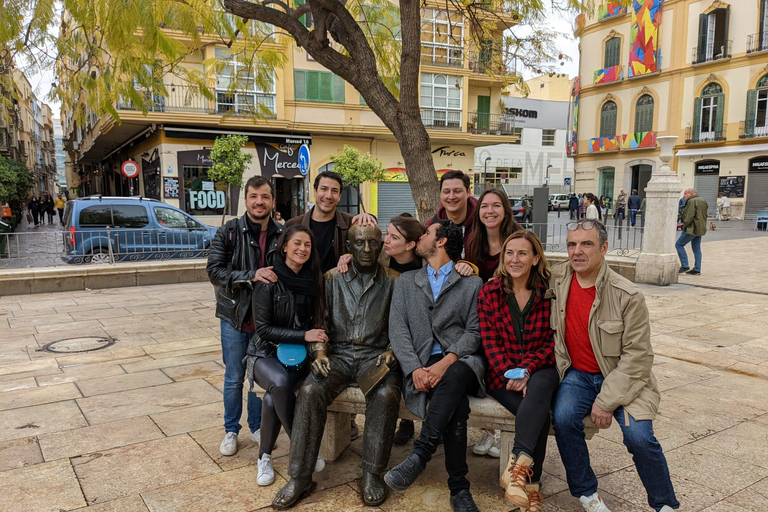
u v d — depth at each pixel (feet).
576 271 8.96
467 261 11.39
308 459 9.27
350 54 16.69
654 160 107.45
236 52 24.22
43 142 230.07
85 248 33.73
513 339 9.48
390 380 9.54
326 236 11.97
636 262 32.45
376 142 80.59
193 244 37.29
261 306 9.93
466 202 12.00
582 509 9.18
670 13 102.27
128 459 10.80
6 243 31.40
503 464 9.68
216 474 10.25
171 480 10.00
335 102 74.95
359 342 10.02
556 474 10.53
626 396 8.39
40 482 9.86
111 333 21.33
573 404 8.69
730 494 9.48
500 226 11.04
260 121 68.85
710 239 60.80
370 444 9.36
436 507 9.21
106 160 109.19
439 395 8.89
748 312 24.84
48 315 24.63
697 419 12.87
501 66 26.02
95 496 9.39
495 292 9.62
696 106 100.32
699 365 17.21
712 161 100.17
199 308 26.35
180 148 66.90
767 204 93.56
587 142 119.34
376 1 24.91
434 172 16.30
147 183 74.33
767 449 11.27
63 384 15.33
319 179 11.71
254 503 9.25
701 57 98.37
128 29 15.03
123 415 13.06
